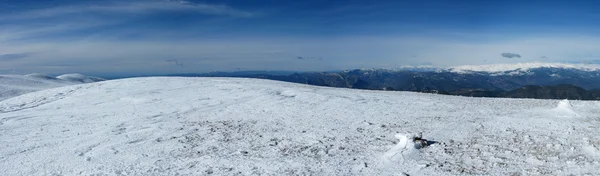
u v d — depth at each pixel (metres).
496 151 11.25
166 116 20.12
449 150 11.65
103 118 20.03
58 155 12.52
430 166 10.18
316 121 17.36
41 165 11.42
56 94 30.88
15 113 23.05
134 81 36.50
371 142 13.11
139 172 10.52
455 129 14.45
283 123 17.17
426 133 14.02
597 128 13.32
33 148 13.59
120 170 10.73
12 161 11.94
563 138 12.14
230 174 10.09
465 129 14.38
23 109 25.08
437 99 24.17
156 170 10.66
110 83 35.62
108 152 12.78
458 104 21.34
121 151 12.89
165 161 11.55
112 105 24.72
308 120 17.66
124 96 27.83
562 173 9.04
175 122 18.27
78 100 27.34
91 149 13.27
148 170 10.68
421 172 9.72
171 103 24.45
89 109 23.50
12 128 17.69
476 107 20.03
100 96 28.47
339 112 19.48
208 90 29.41
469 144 12.21
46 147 13.70
